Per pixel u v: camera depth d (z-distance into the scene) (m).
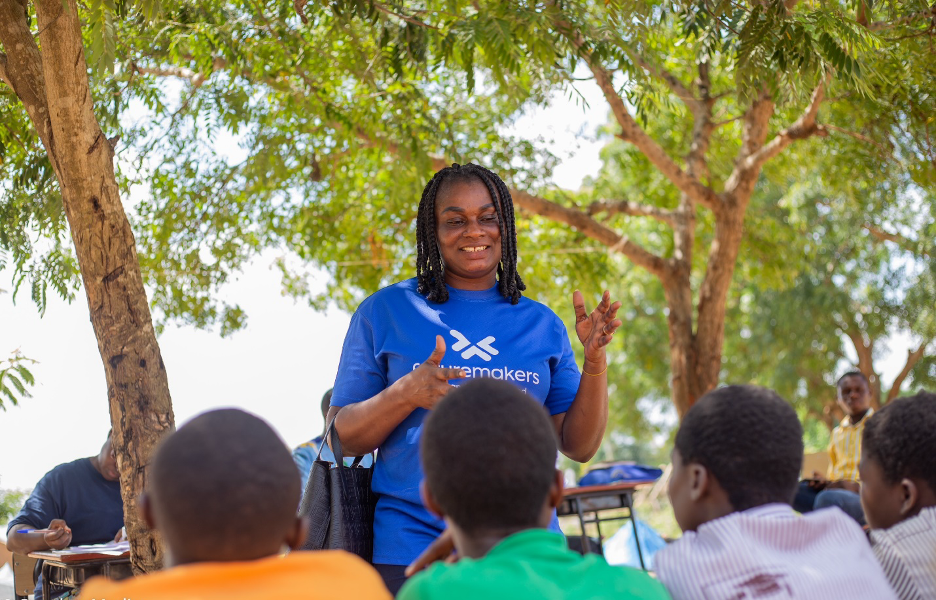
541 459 1.67
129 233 3.46
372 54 6.23
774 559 1.70
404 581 2.46
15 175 4.72
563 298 10.92
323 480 2.58
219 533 1.47
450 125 7.68
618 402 22.67
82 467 4.59
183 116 6.65
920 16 5.21
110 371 3.37
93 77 5.16
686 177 9.22
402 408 2.41
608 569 1.65
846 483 6.37
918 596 2.00
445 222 2.76
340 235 9.37
